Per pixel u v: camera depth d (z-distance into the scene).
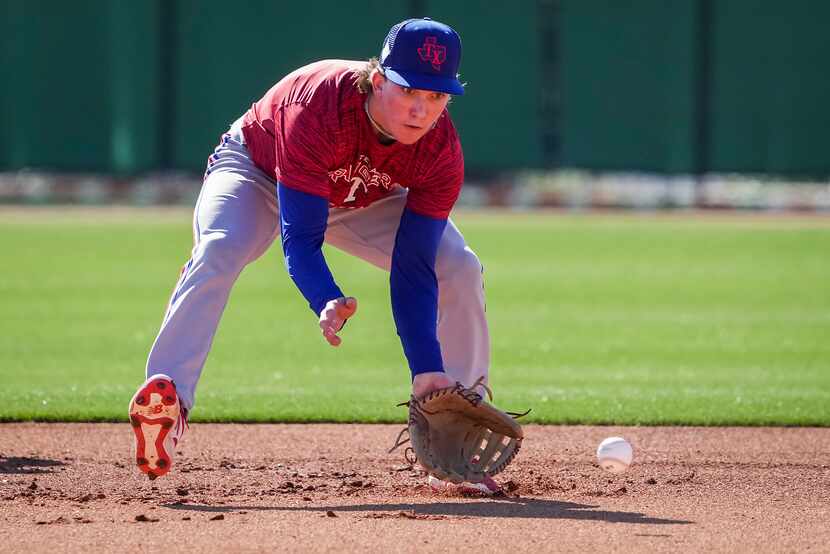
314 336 41.31
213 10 100.06
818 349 38.62
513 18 100.44
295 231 16.95
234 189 18.42
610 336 41.31
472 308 19.22
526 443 23.92
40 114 100.06
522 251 72.31
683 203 106.06
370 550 14.83
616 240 79.44
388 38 16.69
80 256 66.38
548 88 101.19
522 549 14.98
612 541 15.51
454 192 17.86
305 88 17.27
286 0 99.56
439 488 19.16
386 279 58.56
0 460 21.56
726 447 23.52
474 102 101.31
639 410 27.30
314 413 26.70
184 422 17.39
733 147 101.50
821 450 23.23
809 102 100.94
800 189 106.50
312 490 19.19
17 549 14.83
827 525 16.77
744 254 71.56
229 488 19.30
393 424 26.08
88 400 27.91
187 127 101.19
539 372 33.78
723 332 42.38
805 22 100.38
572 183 107.69
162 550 14.78
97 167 100.81
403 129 16.64
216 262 17.75
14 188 103.62
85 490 19.03
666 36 100.50
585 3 100.50
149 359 17.50
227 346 38.78
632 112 101.12
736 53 100.75
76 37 99.69
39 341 38.56
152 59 100.56
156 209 99.44
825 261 68.00
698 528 16.42
